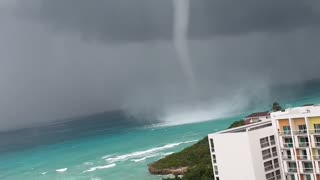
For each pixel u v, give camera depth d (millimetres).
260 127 94812
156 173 187125
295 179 86188
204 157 180250
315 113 80438
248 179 87875
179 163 186375
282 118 87125
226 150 91188
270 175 88750
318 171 81375
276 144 89812
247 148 87125
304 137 83188
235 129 97812
